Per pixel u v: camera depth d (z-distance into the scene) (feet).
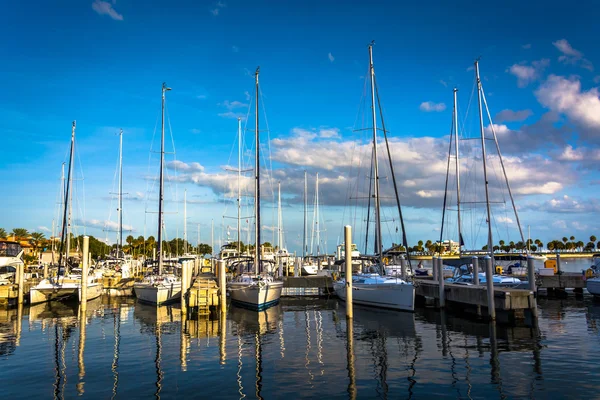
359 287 103.71
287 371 49.75
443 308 96.27
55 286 111.75
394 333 70.85
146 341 66.80
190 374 48.93
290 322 83.87
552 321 78.95
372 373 48.49
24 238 291.79
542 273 130.11
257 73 124.16
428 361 53.06
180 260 164.14
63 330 76.69
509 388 42.83
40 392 43.45
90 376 48.47
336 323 81.76
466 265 120.88
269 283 105.50
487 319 81.97
